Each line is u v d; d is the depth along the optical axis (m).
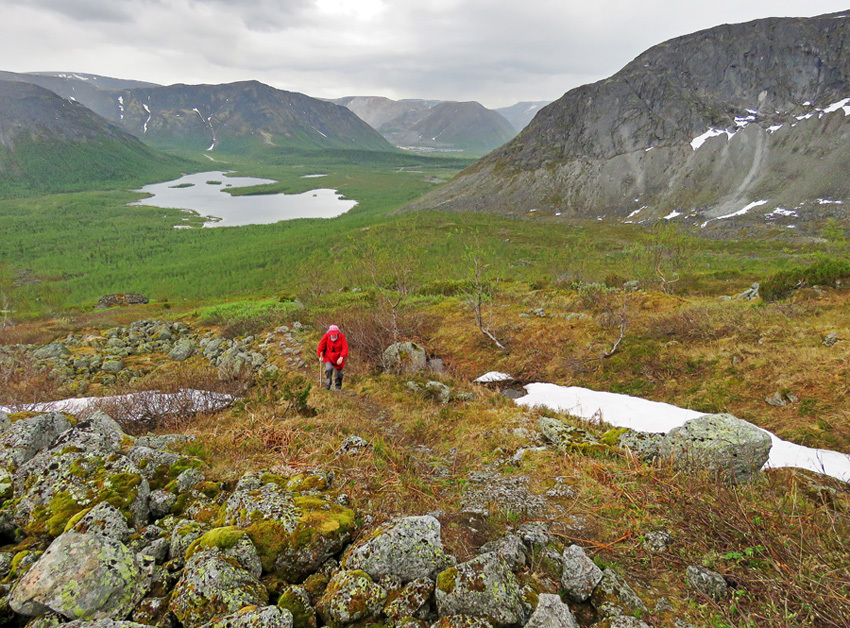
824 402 11.20
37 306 58.53
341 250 101.62
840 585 3.20
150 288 93.12
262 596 3.09
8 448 4.59
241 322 24.33
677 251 36.41
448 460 6.86
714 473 5.20
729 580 3.58
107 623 2.63
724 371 13.93
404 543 3.38
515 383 16.42
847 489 5.80
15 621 2.90
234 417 8.50
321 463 5.51
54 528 3.62
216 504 4.32
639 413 12.10
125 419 8.45
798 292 18.47
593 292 24.56
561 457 6.27
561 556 3.81
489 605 2.98
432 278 36.88
